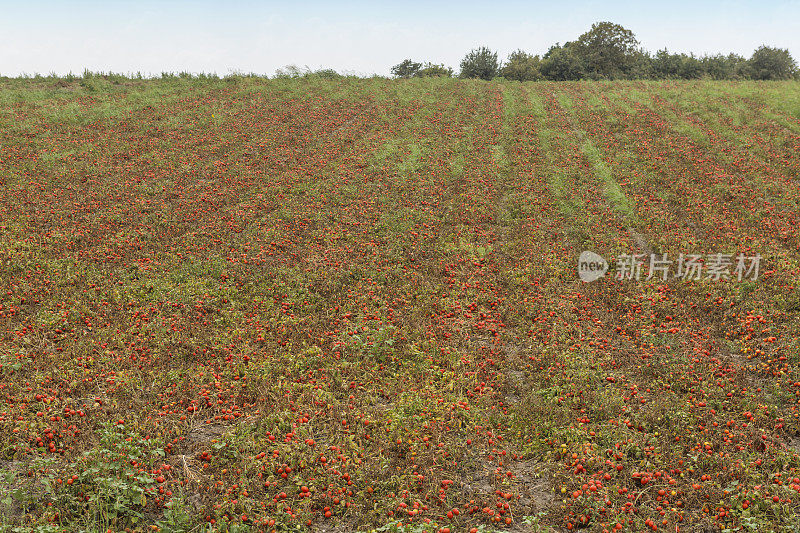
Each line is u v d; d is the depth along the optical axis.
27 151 19.95
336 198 17.28
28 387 7.64
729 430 7.09
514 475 6.51
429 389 8.11
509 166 20.53
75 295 10.70
